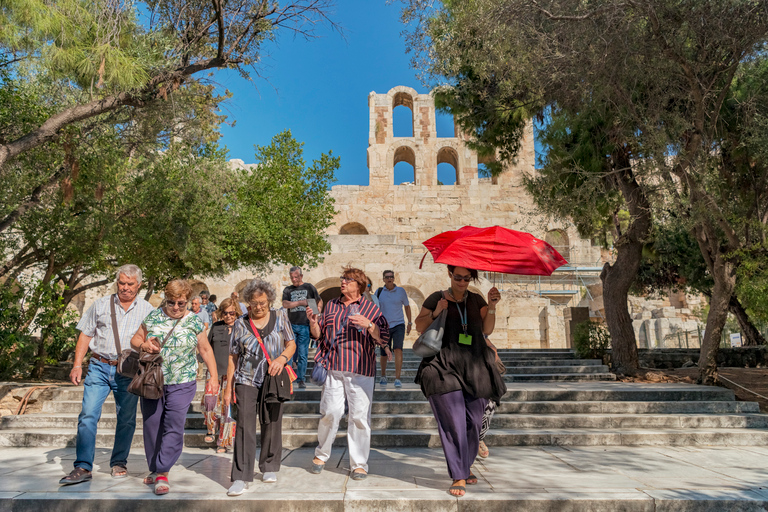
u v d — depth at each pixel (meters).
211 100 9.72
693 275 17.31
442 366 4.29
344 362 4.69
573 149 10.87
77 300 21.94
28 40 6.71
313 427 6.70
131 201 10.92
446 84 11.95
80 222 9.94
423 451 5.96
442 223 30.69
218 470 4.97
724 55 8.48
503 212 30.67
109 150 9.88
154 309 4.80
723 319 9.37
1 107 8.83
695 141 8.46
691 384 9.46
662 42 7.86
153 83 7.90
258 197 16.73
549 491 4.08
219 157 14.72
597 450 5.89
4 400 7.63
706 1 7.39
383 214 30.83
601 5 7.77
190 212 11.81
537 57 8.56
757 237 9.97
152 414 4.39
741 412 7.59
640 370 10.72
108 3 6.88
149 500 3.92
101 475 4.75
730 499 3.87
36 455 5.78
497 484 4.32
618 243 11.20
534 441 6.24
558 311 23.45
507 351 13.66
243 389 4.33
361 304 4.88
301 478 4.57
